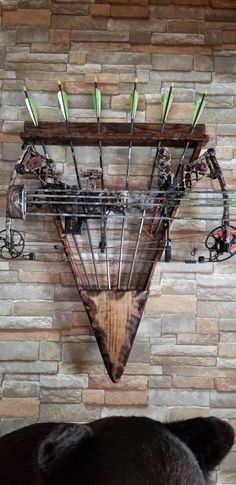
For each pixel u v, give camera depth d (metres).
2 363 1.83
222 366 1.83
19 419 1.80
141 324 1.84
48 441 0.59
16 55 1.92
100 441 0.64
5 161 1.89
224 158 1.89
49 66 1.92
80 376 1.82
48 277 1.85
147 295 1.73
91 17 1.93
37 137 1.75
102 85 1.91
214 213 1.85
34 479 0.73
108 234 1.85
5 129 1.90
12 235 1.74
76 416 1.80
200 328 1.84
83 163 1.88
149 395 1.81
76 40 1.92
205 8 1.93
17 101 1.91
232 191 1.70
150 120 1.90
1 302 1.84
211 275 1.86
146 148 1.88
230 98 1.91
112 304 1.72
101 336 1.70
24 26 1.93
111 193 1.70
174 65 1.92
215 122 1.90
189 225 1.86
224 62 1.92
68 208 1.77
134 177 1.87
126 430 0.67
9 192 1.63
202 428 0.75
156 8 1.93
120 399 1.81
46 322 1.83
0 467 0.82
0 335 1.84
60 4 1.93
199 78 1.92
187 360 1.83
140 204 1.70
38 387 1.82
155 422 0.72
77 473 0.58
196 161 1.72
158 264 1.86
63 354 1.83
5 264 1.86
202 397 1.82
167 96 1.77
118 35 1.92
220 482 1.75
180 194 1.72
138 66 1.92
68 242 1.79
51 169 1.74
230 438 0.75
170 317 1.84
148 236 1.83
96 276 1.81
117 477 0.58
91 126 1.79
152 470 0.61
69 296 1.85
